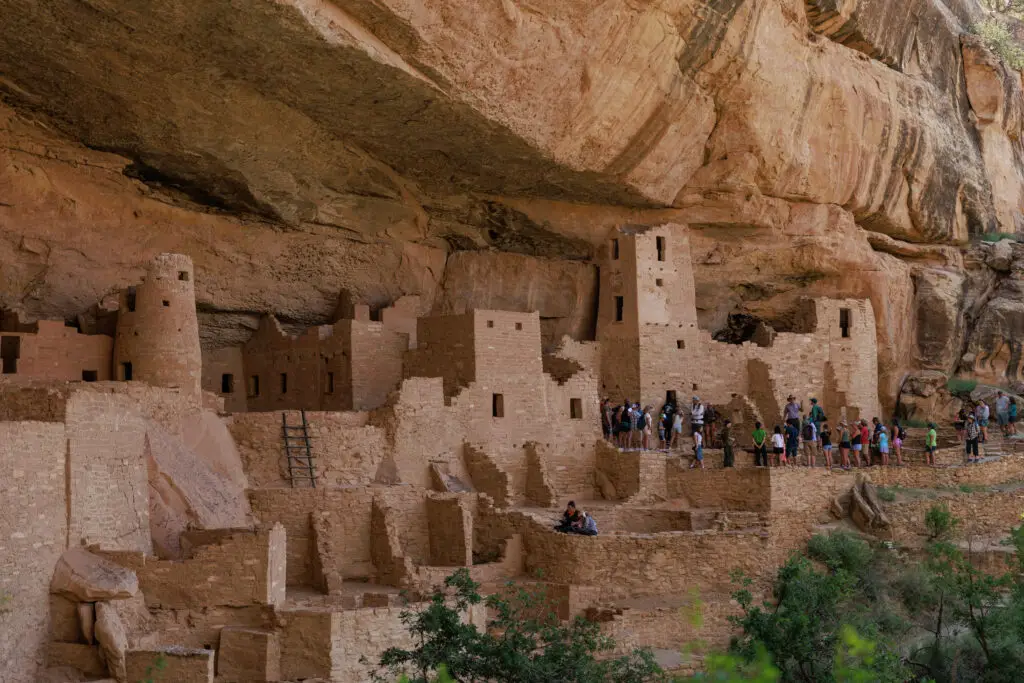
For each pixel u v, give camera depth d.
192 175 23.12
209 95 20.59
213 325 27.59
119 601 16.39
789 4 27.31
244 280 26.66
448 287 29.09
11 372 21.70
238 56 19.27
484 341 25.27
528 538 22.58
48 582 16.09
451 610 16.94
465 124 22.45
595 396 27.22
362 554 21.20
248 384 28.39
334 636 17.25
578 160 25.09
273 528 17.75
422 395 23.73
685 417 29.22
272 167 23.31
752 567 23.52
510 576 22.28
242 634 17.14
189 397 21.64
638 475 25.69
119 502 18.03
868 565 23.91
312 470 22.02
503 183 26.33
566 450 26.36
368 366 26.17
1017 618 20.27
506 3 20.41
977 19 43.53
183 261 22.11
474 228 28.59
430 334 25.89
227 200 24.31
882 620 21.86
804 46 28.30
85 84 19.94
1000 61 38.97
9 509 15.34
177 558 18.42
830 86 29.09
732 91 26.66
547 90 22.72
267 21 17.98
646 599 22.20
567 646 17.08
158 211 24.30
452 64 20.58
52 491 16.39
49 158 22.16
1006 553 24.92
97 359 22.70
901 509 25.69
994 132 39.00
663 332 29.12
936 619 23.27
